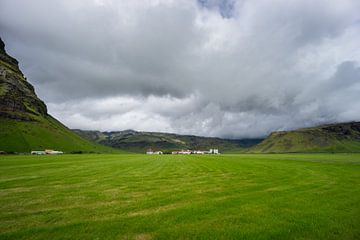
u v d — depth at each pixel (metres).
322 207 14.66
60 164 53.84
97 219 12.27
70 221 11.98
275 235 10.20
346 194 18.64
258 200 16.48
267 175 31.92
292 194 18.64
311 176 30.62
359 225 11.52
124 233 10.31
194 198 17.27
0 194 18.84
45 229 10.72
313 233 10.49
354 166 47.56
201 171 37.84
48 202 16.05
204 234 10.24
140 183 24.70
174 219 12.20
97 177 29.78
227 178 28.83
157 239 9.74
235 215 12.92
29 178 28.59
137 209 14.23
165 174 33.41
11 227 11.10
